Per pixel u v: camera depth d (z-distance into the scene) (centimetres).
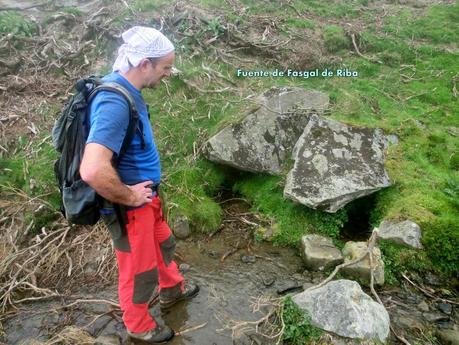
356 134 482
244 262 418
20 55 650
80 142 249
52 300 379
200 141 529
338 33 721
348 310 318
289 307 342
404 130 514
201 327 347
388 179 445
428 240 389
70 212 259
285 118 511
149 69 256
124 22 685
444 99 607
